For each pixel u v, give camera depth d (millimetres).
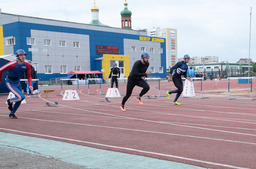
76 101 13414
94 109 9875
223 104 11562
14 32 40906
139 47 57781
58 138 5078
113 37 53094
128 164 3523
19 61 7574
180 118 7602
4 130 5949
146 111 9242
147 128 6102
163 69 62625
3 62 20375
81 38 48188
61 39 45344
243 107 10414
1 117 8195
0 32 42531
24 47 40812
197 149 4270
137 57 57406
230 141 4801
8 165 3533
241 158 3770
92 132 5680
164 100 13500
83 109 9930
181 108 10117
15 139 5035
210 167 3387
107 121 7129
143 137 5172
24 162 3646
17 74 7672
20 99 7645
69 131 5812
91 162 3621
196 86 28562
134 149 4277
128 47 55688
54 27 44469
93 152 4121
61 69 45656
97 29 51062
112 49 52844
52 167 3434
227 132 5602
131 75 9125
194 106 10789
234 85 28719
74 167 3420
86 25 49406
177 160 3678
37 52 42219
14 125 6672
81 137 5195
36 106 11297
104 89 25875
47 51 43438
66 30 46094
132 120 7270
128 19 73438
